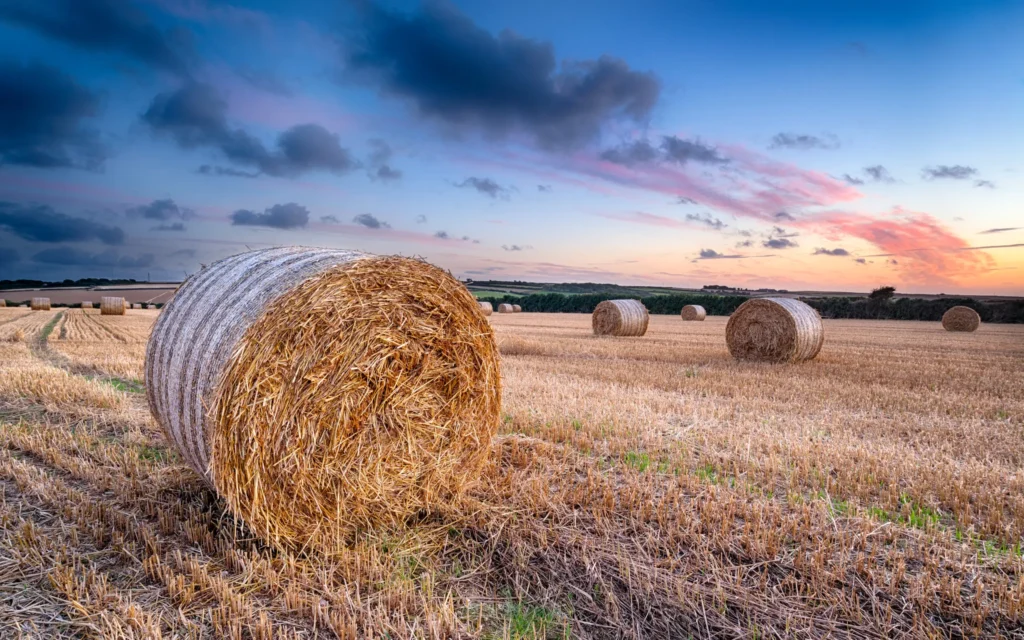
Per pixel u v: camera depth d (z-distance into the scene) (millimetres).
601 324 23969
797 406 8969
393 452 4812
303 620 3523
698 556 4121
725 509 4820
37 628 3312
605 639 3447
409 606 3680
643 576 3920
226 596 3617
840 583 3828
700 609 3615
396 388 4781
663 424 7574
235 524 4422
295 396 4355
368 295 4648
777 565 4035
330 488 4535
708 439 6934
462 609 3709
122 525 4531
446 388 5102
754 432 7262
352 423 4594
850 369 13289
